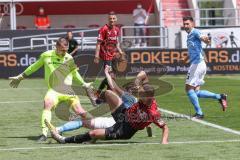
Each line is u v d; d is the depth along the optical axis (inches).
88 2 2819.9
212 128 940.6
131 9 2849.4
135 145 781.9
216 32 2314.2
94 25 2817.4
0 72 2176.4
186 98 1434.5
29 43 2292.1
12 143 812.0
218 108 1224.8
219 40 2313.0
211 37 2308.1
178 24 2709.2
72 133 901.2
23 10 2775.6
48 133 881.5
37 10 2792.8
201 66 1065.5
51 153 730.2
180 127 955.3
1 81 2079.2
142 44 2532.0
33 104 1349.7
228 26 2325.3
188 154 717.3
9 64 2178.9
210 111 1173.7
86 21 2856.8
